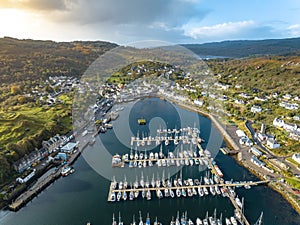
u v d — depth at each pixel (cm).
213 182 11031
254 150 13838
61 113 18450
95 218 8919
